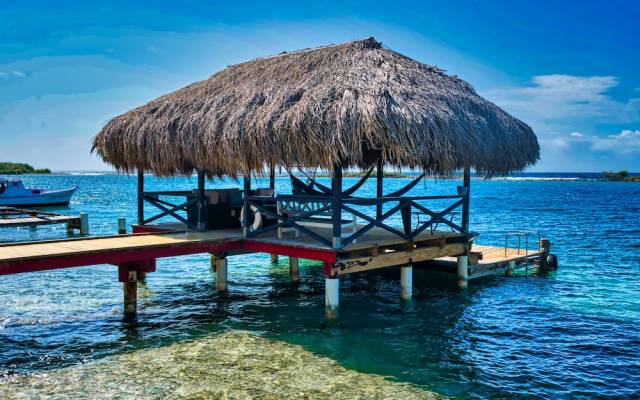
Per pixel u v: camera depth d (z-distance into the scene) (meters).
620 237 23.28
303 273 14.36
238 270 14.79
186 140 10.70
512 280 13.81
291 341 8.95
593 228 26.94
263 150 9.23
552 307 11.19
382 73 9.91
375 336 9.26
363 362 8.03
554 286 13.15
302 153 8.98
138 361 8.00
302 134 8.82
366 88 9.15
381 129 8.49
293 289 12.58
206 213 12.23
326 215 12.56
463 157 9.82
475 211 38.47
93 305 11.10
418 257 11.08
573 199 53.81
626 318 10.41
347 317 10.36
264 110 9.61
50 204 38.47
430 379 7.41
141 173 13.05
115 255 9.22
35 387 7.06
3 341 8.87
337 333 9.38
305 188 12.50
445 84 11.08
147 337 9.11
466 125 10.05
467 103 10.80
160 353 8.34
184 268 15.22
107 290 12.45
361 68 9.95
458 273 12.37
